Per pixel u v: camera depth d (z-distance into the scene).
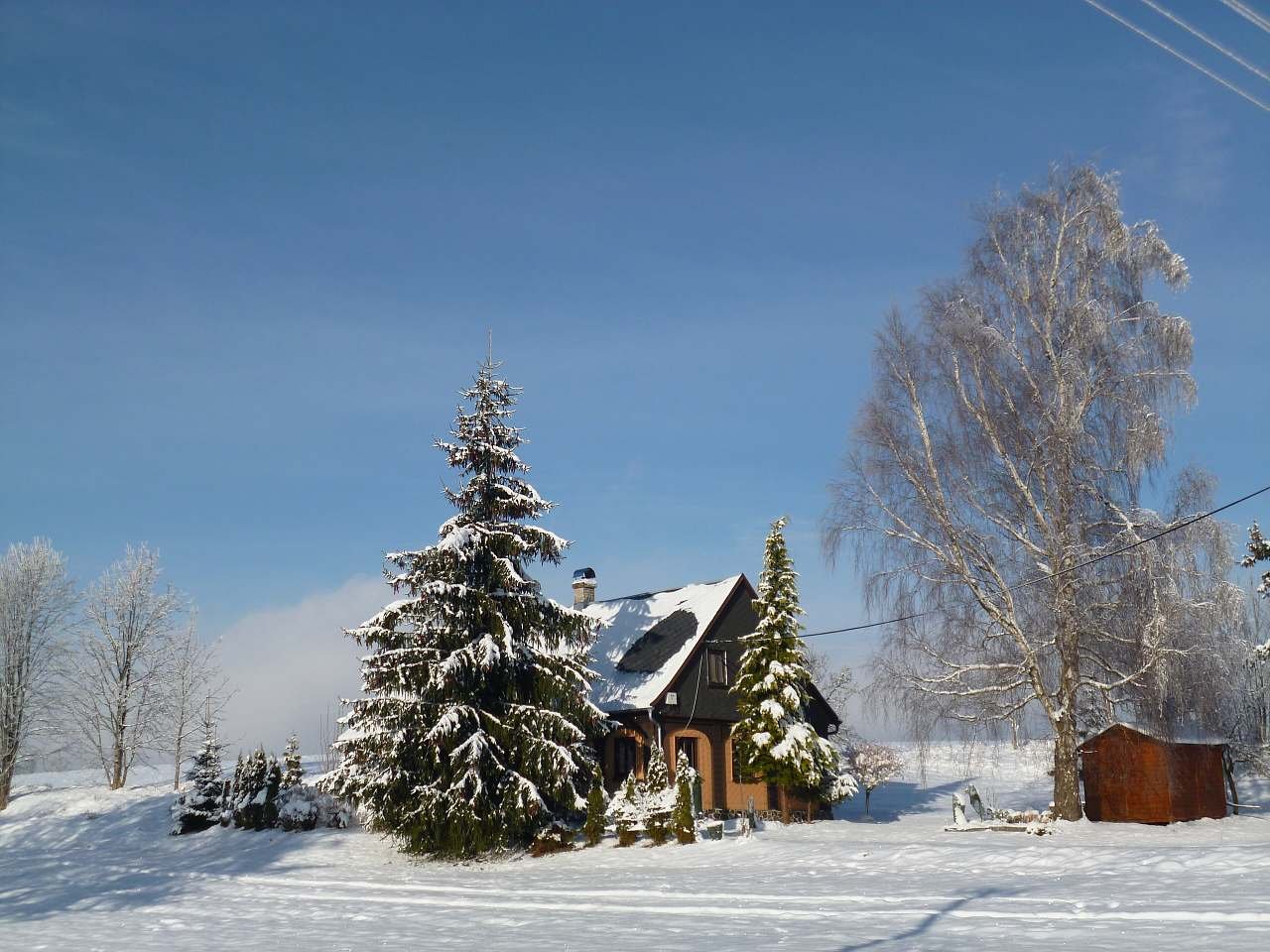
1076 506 28.94
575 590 45.75
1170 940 12.94
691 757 37.88
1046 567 28.95
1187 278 29.56
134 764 54.38
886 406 31.48
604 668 39.16
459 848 28.53
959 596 30.02
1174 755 31.94
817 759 35.06
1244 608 27.72
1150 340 29.34
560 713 30.80
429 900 22.47
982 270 31.67
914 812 41.88
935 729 30.05
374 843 33.53
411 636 30.27
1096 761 32.75
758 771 34.69
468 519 31.58
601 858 28.36
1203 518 27.58
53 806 48.59
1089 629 28.91
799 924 16.23
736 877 23.05
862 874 22.31
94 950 17.36
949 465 30.19
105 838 42.31
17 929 20.75
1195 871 19.12
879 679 30.48
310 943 17.05
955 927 15.07
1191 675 27.30
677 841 29.62
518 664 31.19
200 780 41.97
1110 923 14.58
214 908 23.00
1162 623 27.11
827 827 33.00
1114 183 30.67
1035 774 54.69
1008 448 30.08
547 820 30.16
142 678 54.44
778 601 35.25
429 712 29.56
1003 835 28.67
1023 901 17.11
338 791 30.75
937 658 30.16
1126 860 20.72
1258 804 38.53
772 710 34.34
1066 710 29.53
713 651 38.75
